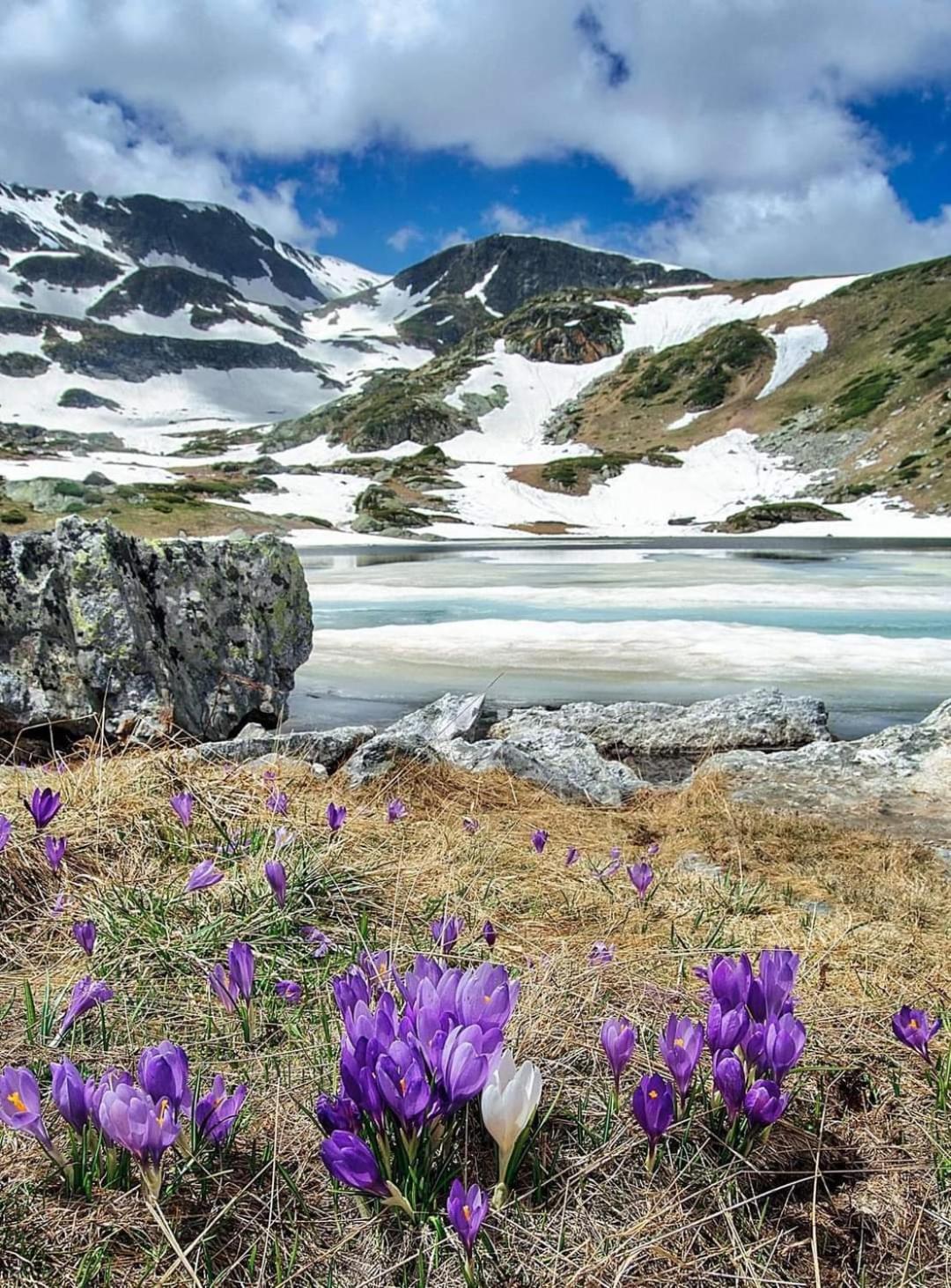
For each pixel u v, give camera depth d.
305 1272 1.70
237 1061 2.36
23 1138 1.99
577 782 6.70
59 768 5.20
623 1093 2.23
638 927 3.62
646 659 14.16
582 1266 1.70
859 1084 2.36
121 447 186.12
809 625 17.88
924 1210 1.92
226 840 3.97
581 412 155.25
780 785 6.81
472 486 107.75
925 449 99.62
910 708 11.00
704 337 166.38
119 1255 1.72
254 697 9.96
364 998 2.03
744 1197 1.91
